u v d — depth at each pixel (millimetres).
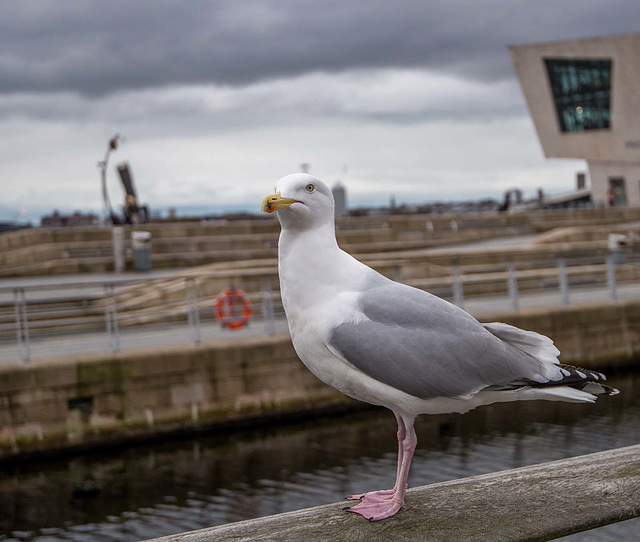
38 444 13672
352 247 31953
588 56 61625
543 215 42594
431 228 36656
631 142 62031
